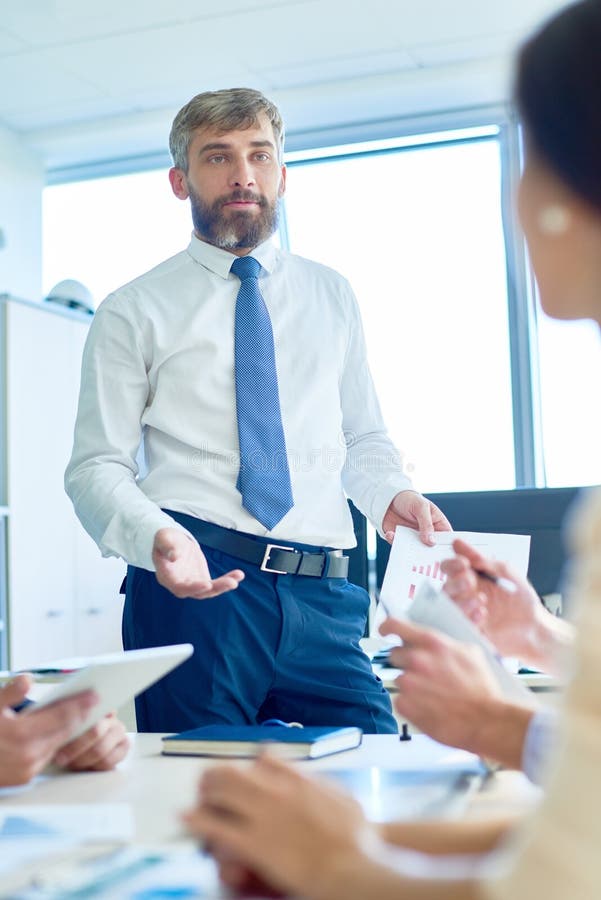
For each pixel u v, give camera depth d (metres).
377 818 0.98
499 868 0.55
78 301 5.67
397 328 6.38
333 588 2.06
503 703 1.04
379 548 2.56
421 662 1.06
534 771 0.99
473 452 6.27
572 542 0.61
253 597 1.97
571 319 0.66
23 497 5.03
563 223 0.63
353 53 5.64
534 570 2.42
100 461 2.04
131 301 2.13
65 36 5.38
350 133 6.43
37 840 0.92
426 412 6.32
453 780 1.15
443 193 6.36
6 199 6.51
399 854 0.70
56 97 6.12
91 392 2.09
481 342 6.26
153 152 6.77
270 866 0.64
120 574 5.71
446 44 5.55
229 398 2.10
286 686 1.98
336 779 1.17
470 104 6.12
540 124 0.63
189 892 0.73
